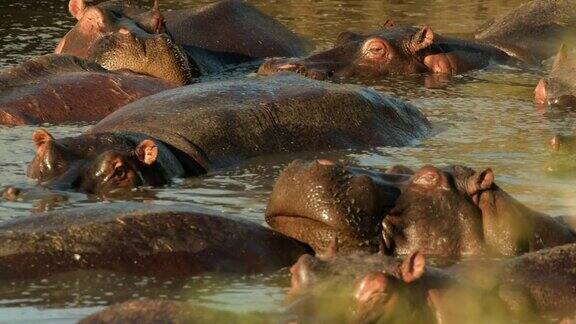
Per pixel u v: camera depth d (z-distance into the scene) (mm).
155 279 11586
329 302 9727
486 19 30781
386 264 10242
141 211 12297
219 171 16688
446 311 10211
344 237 12539
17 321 10367
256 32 26719
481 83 23953
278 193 12773
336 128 18141
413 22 30266
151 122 17234
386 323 9844
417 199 12992
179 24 26172
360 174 12812
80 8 25859
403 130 18844
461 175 13250
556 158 17234
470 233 12906
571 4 27969
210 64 25172
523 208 13211
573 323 10125
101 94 20484
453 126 19812
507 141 18656
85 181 15414
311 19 30781
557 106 21594
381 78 24297
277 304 10852
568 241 13102
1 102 19859
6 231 11883
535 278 11359
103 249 11789
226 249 12148
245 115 17625
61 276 11461
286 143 17609
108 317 9117
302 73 23906
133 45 22688
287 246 12531
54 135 18688
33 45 26203
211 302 10977
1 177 15852
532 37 27031
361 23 30297
